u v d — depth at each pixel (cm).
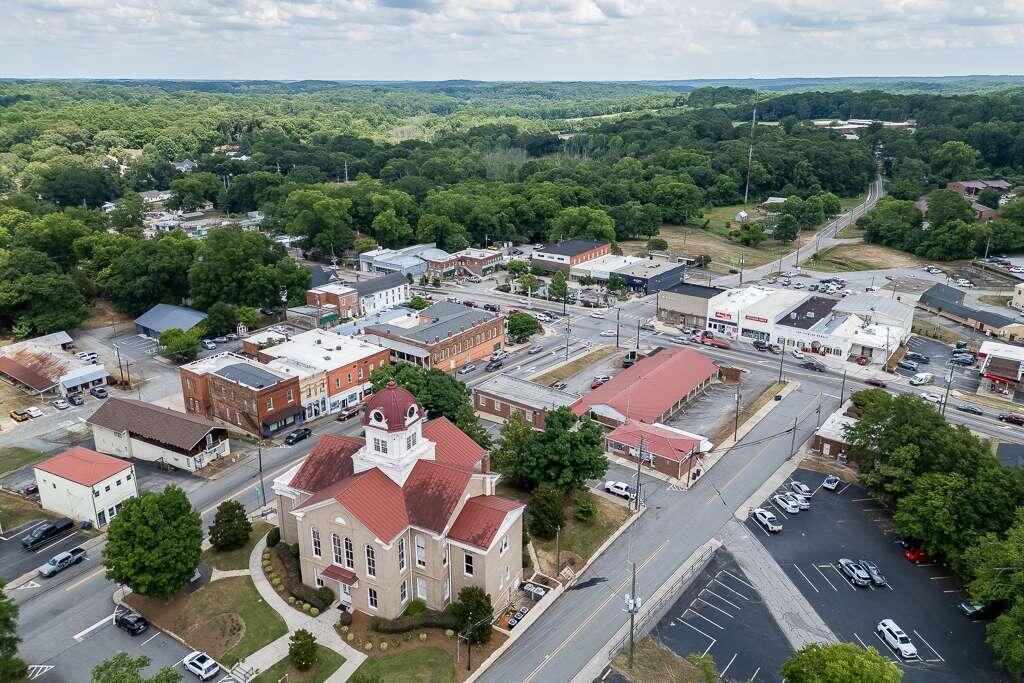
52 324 14812
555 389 11956
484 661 6481
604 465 8944
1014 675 6334
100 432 10575
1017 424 11306
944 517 7638
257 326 16012
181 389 12794
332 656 6462
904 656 6681
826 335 14312
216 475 9812
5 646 6019
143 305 16562
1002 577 6788
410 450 7319
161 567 6844
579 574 7825
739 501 9300
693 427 11356
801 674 5738
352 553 6831
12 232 19200
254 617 6969
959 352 14525
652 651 6731
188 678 6284
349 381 12250
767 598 7531
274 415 11044
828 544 8438
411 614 6856
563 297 18025
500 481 9438
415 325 14450
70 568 7844
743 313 15450
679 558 8119
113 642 6719
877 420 9319
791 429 11256
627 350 14788
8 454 10469
